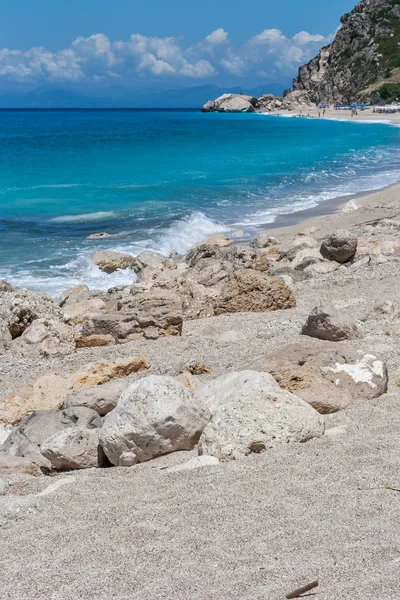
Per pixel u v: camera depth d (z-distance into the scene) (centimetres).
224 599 364
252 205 3105
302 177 4041
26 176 4041
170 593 376
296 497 486
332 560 393
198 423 652
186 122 14212
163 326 1241
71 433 687
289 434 605
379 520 439
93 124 13638
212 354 1048
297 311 1359
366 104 16138
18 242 2288
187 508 484
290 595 357
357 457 556
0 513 505
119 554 426
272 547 417
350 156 5422
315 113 15588
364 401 739
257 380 698
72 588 391
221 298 1405
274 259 2047
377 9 18438
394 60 16925
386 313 1252
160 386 656
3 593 391
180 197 3256
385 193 3180
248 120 14762
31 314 1286
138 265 1991
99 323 1260
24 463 667
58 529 473
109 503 514
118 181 3816
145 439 637
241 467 561
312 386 741
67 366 1106
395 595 349
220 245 2236
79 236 2411
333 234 1881
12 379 1058
